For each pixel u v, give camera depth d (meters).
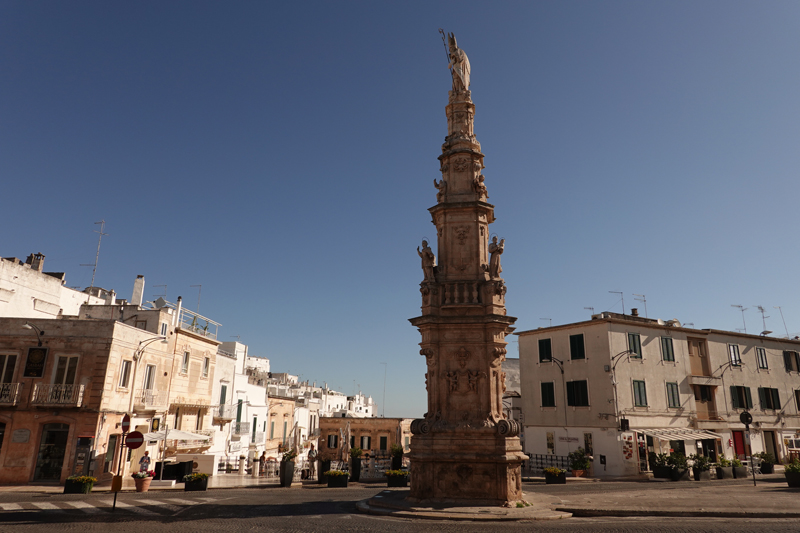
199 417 39.91
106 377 29.05
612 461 36.00
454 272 19.14
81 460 27.56
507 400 49.00
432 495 17.20
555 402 40.69
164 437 32.25
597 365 38.19
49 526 14.10
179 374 37.00
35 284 38.25
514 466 17.30
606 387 37.31
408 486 25.30
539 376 42.31
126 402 30.84
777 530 13.44
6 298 35.50
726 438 41.47
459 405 17.95
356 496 21.14
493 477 17.02
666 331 41.12
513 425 17.23
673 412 39.31
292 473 26.50
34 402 28.25
